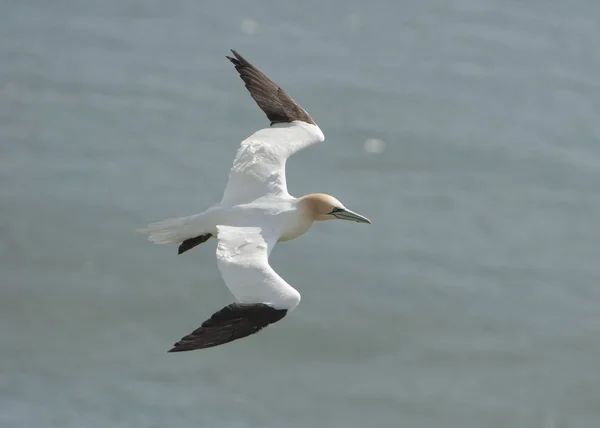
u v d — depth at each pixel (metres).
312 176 37.00
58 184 35.19
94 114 41.88
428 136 40.62
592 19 57.09
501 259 31.47
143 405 24.12
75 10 55.75
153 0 56.84
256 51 50.34
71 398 24.30
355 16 56.31
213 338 9.89
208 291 29.16
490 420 24.50
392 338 27.33
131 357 26.17
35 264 30.06
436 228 33.44
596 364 26.53
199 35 52.62
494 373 26.17
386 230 32.94
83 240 31.59
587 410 24.89
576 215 34.81
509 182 37.19
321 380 25.59
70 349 26.39
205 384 25.12
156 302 28.56
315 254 31.08
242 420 23.86
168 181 36.16
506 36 54.03
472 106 44.56
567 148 40.34
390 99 44.53
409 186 36.62
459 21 55.72
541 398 25.22
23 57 48.03
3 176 35.62
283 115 13.09
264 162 12.02
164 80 45.91
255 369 25.78
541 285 30.19
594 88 47.47
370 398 24.97
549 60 50.81
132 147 38.84
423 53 51.19
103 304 28.33
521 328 27.83
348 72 47.69
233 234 10.96
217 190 35.81
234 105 43.50
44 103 42.62
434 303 28.89
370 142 39.94
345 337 27.25
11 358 25.88
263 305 10.12
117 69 47.12
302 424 24.02
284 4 57.47
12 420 23.27
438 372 26.14
